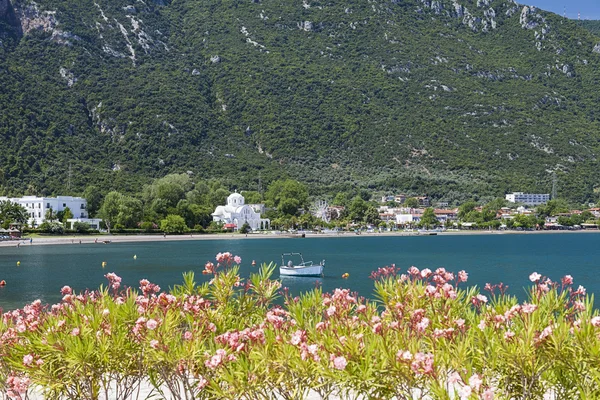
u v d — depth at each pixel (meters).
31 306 17.50
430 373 11.60
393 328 13.74
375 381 12.43
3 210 184.38
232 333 13.72
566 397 12.82
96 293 18.72
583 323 12.45
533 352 12.08
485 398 10.36
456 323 13.88
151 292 17.81
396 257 131.25
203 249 149.12
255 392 13.05
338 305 15.71
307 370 12.62
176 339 14.12
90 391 14.41
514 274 96.19
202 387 13.17
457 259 126.50
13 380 13.85
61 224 189.12
